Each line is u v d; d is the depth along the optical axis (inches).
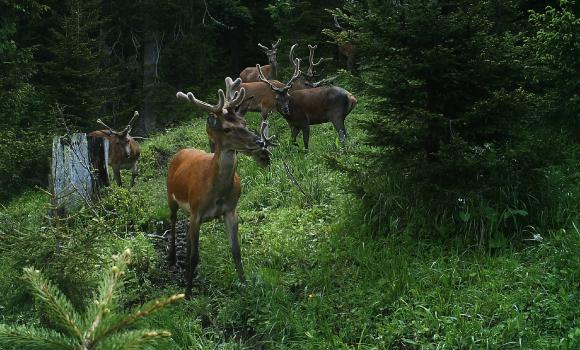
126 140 474.3
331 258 272.2
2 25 650.8
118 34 909.2
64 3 808.3
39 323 213.9
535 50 299.9
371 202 287.7
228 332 243.9
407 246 265.7
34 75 806.5
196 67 861.2
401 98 271.3
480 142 269.4
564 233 246.5
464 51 264.4
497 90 264.7
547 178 274.8
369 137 277.3
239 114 252.8
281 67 770.8
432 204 270.5
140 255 293.0
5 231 224.8
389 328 217.3
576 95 297.6
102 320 84.2
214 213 263.4
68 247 220.5
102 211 340.2
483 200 260.1
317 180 364.8
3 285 229.5
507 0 328.2
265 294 253.3
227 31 967.6
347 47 666.8
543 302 213.2
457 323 211.6
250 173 428.5
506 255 245.4
